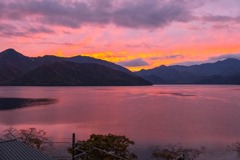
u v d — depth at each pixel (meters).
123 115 126.44
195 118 116.44
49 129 88.25
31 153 22.03
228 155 57.97
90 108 158.12
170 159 46.16
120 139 41.69
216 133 82.75
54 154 51.00
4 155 20.52
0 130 83.31
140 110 147.38
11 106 167.25
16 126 93.94
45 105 174.75
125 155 40.91
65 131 84.56
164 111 142.38
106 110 147.88
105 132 83.62
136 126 95.12
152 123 102.00
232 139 73.75
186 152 51.16
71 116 122.56
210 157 56.78
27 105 174.00
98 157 39.03
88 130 87.06
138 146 65.25
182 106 168.38
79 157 37.47
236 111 142.25
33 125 96.50
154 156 50.03
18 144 22.58
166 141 71.00
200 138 75.31
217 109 152.00
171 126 95.06
